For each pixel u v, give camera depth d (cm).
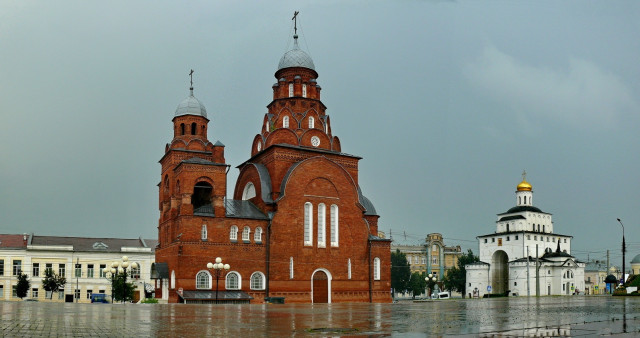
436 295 10669
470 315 2755
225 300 5331
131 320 2294
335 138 6925
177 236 5553
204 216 5584
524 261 10212
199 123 6606
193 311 3178
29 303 4338
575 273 10456
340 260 6197
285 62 6906
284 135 6419
